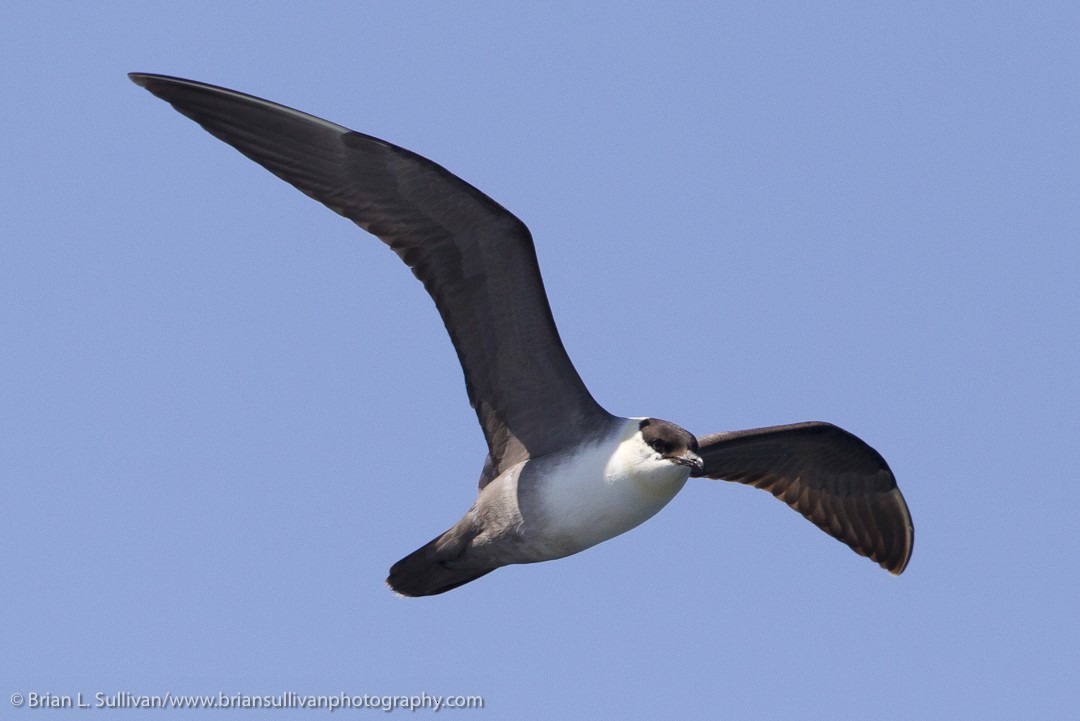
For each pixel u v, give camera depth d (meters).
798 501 19.41
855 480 19.19
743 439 18.22
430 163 14.61
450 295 15.51
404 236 15.23
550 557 16.05
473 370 15.91
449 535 16.09
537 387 15.90
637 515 15.76
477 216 14.92
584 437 15.85
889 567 19.45
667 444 15.48
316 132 14.87
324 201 15.12
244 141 15.02
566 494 15.67
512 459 16.14
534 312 15.42
